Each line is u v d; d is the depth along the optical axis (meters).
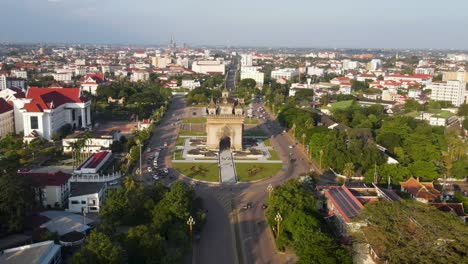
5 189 140.50
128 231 140.50
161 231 137.62
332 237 129.25
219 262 134.38
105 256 109.88
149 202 156.75
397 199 163.62
